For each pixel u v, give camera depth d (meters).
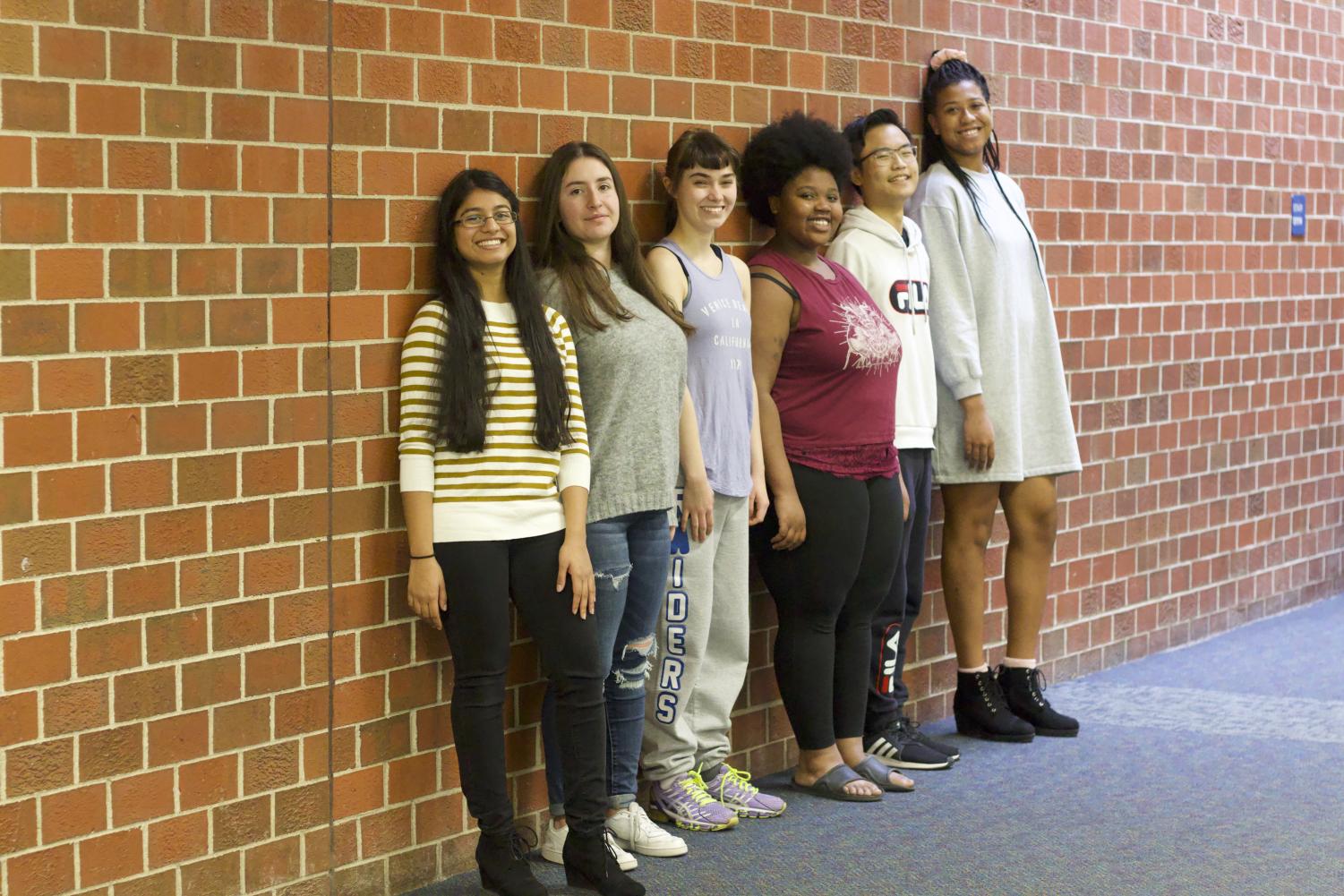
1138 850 3.92
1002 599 5.34
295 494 3.36
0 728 2.96
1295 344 6.71
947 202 4.67
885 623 4.54
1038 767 4.60
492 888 3.53
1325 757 4.70
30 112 2.93
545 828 3.94
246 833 3.34
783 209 4.17
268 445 3.31
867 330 4.14
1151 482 5.96
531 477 3.46
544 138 3.79
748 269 4.13
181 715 3.22
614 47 3.94
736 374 3.92
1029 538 4.95
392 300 3.49
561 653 3.53
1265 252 6.47
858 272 4.38
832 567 4.14
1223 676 5.71
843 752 4.41
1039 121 5.29
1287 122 6.53
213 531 3.23
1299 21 6.55
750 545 4.27
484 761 3.47
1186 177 5.98
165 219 3.12
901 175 4.44
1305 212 6.70
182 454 3.18
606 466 3.62
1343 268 7.00
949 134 4.75
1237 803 4.28
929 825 4.08
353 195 3.41
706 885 3.66
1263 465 6.59
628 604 3.76
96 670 3.08
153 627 3.16
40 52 2.94
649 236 4.07
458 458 3.43
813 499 4.12
